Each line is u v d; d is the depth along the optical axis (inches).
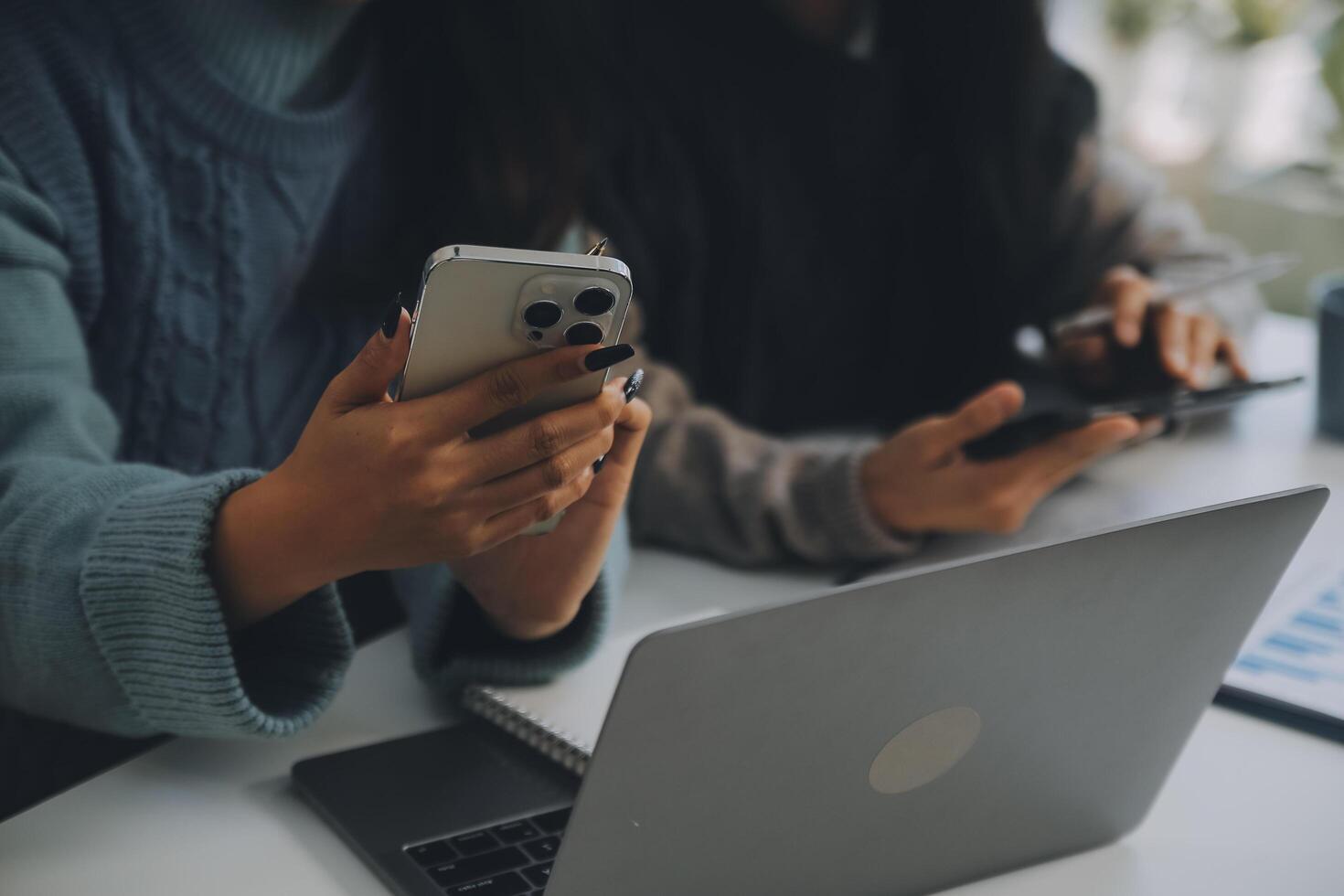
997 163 49.8
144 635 22.6
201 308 33.2
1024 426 33.8
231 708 22.5
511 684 27.3
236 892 20.8
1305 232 84.4
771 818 18.6
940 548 35.8
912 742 19.0
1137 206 53.7
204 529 21.9
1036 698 19.7
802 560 36.4
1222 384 47.5
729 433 38.0
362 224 37.0
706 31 49.4
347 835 22.0
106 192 31.1
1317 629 30.3
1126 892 21.8
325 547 20.9
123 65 31.0
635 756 16.6
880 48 52.0
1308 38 90.8
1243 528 20.1
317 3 33.7
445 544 20.6
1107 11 96.3
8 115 29.0
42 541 23.7
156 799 23.5
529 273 18.0
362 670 28.9
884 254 52.2
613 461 24.5
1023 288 51.4
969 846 21.3
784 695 17.1
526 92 36.0
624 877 18.0
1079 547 18.3
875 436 49.3
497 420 20.2
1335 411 45.0
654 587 34.4
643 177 47.4
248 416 35.0
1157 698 21.3
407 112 37.2
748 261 49.6
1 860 21.5
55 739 32.0
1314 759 26.0
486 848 21.6
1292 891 21.9
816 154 50.7
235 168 33.0
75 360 28.5
